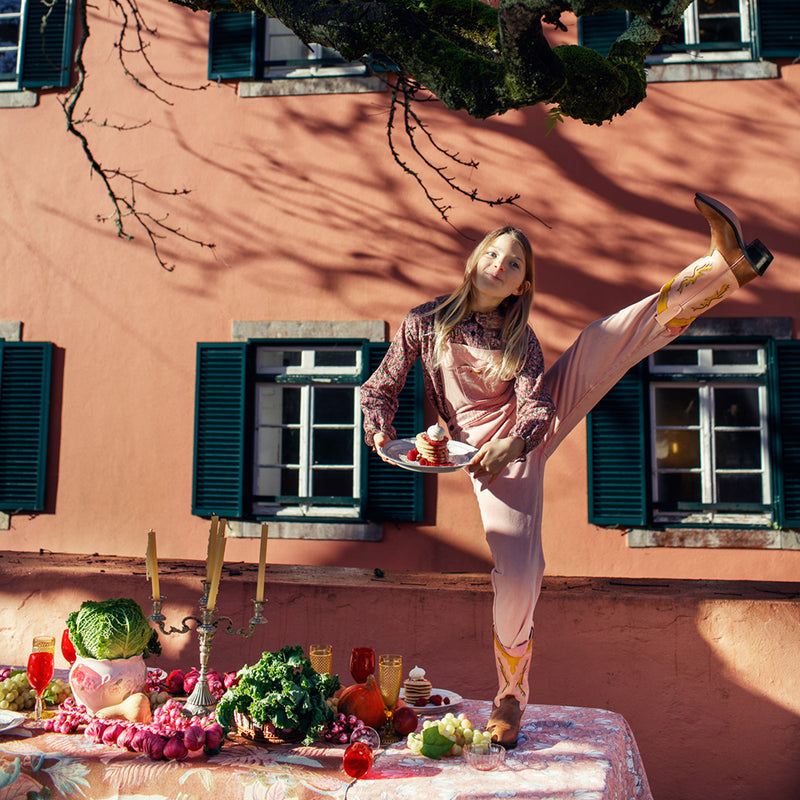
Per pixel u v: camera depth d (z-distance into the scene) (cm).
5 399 595
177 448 582
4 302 607
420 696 307
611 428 541
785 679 435
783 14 553
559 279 558
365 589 468
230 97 601
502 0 288
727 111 556
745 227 546
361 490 562
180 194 599
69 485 589
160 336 591
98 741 251
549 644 454
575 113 359
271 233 589
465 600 459
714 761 436
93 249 603
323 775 227
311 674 265
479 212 570
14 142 619
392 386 294
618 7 286
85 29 460
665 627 446
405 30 336
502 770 238
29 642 489
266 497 575
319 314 579
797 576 520
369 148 585
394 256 576
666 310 280
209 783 225
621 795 257
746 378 544
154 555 283
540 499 285
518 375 275
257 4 366
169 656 477
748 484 732
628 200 559
